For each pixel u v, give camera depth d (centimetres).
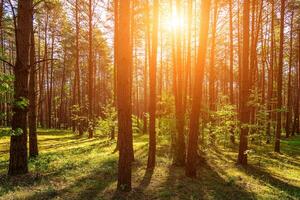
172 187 1285
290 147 3247
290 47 4044
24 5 1362
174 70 1927
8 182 1256
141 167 1677
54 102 6562
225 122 2370
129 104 1191
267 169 1894
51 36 4744
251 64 2491
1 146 2548
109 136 3158
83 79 6488
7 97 1067
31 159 1825
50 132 4062
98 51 5822
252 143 2772
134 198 1112
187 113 1981
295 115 4672
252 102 1973
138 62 5262
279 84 2825
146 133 4075
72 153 2138
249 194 1278
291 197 1296
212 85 2869
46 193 1108
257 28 2925
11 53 5144
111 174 1452
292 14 3834
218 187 1354
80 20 3741
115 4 2508
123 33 1161
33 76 1973
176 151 1792
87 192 1152
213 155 2234
